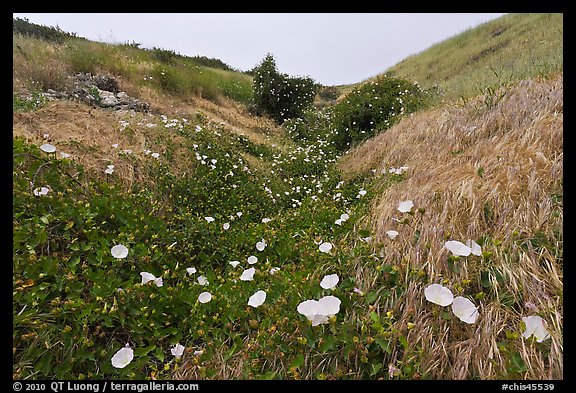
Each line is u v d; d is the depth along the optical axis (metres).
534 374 1.70
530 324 1.76
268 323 2.26
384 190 4.38
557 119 3.63
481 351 1.83
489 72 9.02
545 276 2.18
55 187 3.19
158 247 3.25
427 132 5.75
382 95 9.67
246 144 8.58
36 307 2.19
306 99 15.22
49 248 2.66
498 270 2.22
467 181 3.24
